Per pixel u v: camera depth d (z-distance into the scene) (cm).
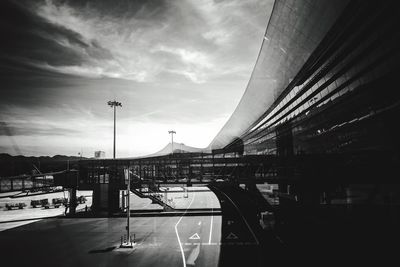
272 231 3319
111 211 4941
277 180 4297
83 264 2323
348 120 2641
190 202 6669
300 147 4031
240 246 2709
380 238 2169
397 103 1916
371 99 2206
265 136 5872
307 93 3406
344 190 2747
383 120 2106
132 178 5081
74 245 2947
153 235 3338
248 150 7812
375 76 2077
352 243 2367
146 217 4641
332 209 2967
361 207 2445
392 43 1795
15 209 5831
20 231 3681
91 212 5000
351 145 2620
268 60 4134
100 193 4994
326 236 2734
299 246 2544
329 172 3070
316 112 3300
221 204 6072
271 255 2344
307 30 2770
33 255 2614
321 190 3309
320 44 2669
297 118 4000
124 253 2617
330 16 2308
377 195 2230
